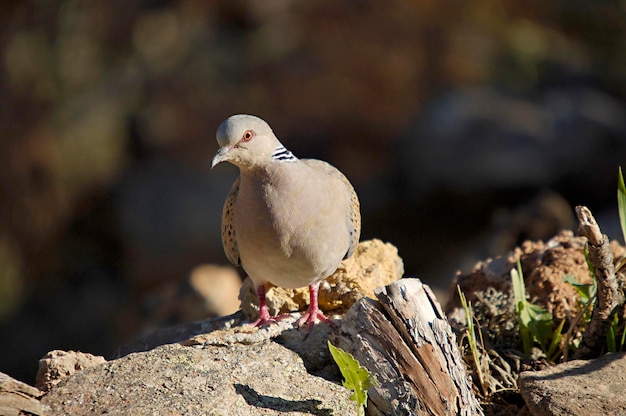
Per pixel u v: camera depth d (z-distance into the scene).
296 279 6.73
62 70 17.59
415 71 18.62
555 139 15.84
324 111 18.66
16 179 16.70
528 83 17.52
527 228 13.35
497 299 6.93
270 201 6.45
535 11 18.25
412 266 16.14
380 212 16.97
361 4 19.47
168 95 19.03
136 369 5.59
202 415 5.16
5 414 5.07
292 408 5.38
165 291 10.66
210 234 16.64
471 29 18.55
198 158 18.05
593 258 5.76
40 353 15.95
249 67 19.47
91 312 16.48
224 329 6.62
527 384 5.56
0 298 16.53
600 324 5.95
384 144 18.00
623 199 6.06
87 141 17.94
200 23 19.97
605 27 17.80
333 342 5.89
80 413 5.21
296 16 19.95
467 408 5.44
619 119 16.39
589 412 5.19
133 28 19.11
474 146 16.11
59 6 17.34
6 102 16.67
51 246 17.14
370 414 5.53
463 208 16.19
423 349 5.50
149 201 17.22
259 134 6.44
